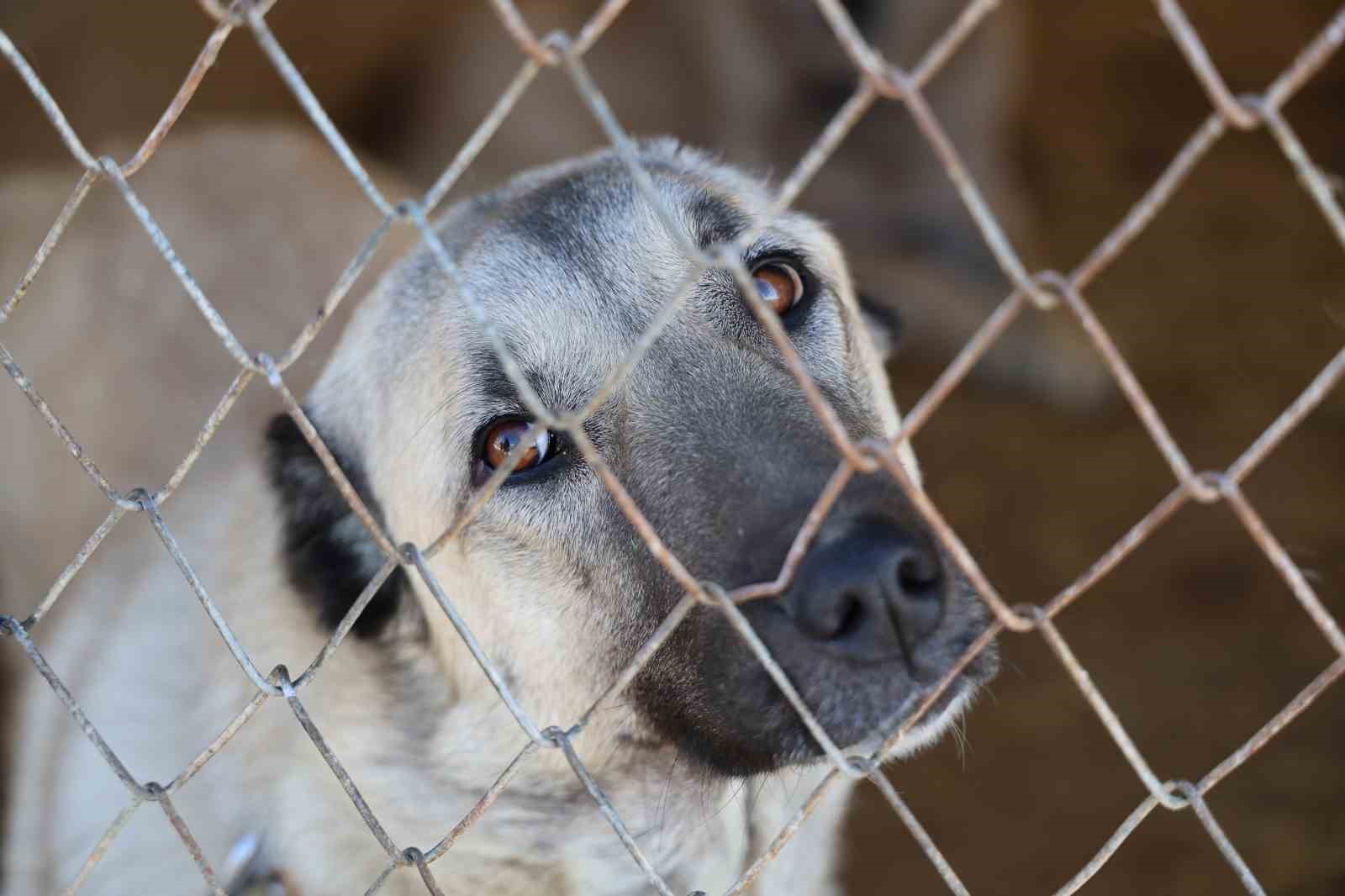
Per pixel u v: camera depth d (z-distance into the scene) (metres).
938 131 1.15
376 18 6.39
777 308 2.59
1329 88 7.48
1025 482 5.29
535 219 2.60
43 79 5.84
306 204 4.33
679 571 1.46
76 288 4.29
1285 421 1.13
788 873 2.92
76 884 2.03
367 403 2.73
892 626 1.97
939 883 3.88
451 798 2.75
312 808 2.75
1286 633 4.48
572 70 1.28
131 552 3.54
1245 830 3.88
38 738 3.46
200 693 2.95
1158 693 4.32
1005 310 1.19
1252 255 6.31
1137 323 5.98
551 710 2.63
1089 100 7.61
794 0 6.24
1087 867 1.46
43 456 4.09
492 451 2.48
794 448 2.17
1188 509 5.01
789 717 2.14
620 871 2.75
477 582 2.58
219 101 6.05
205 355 3.92
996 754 4.20
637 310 2.47
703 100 6.64
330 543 2.82
